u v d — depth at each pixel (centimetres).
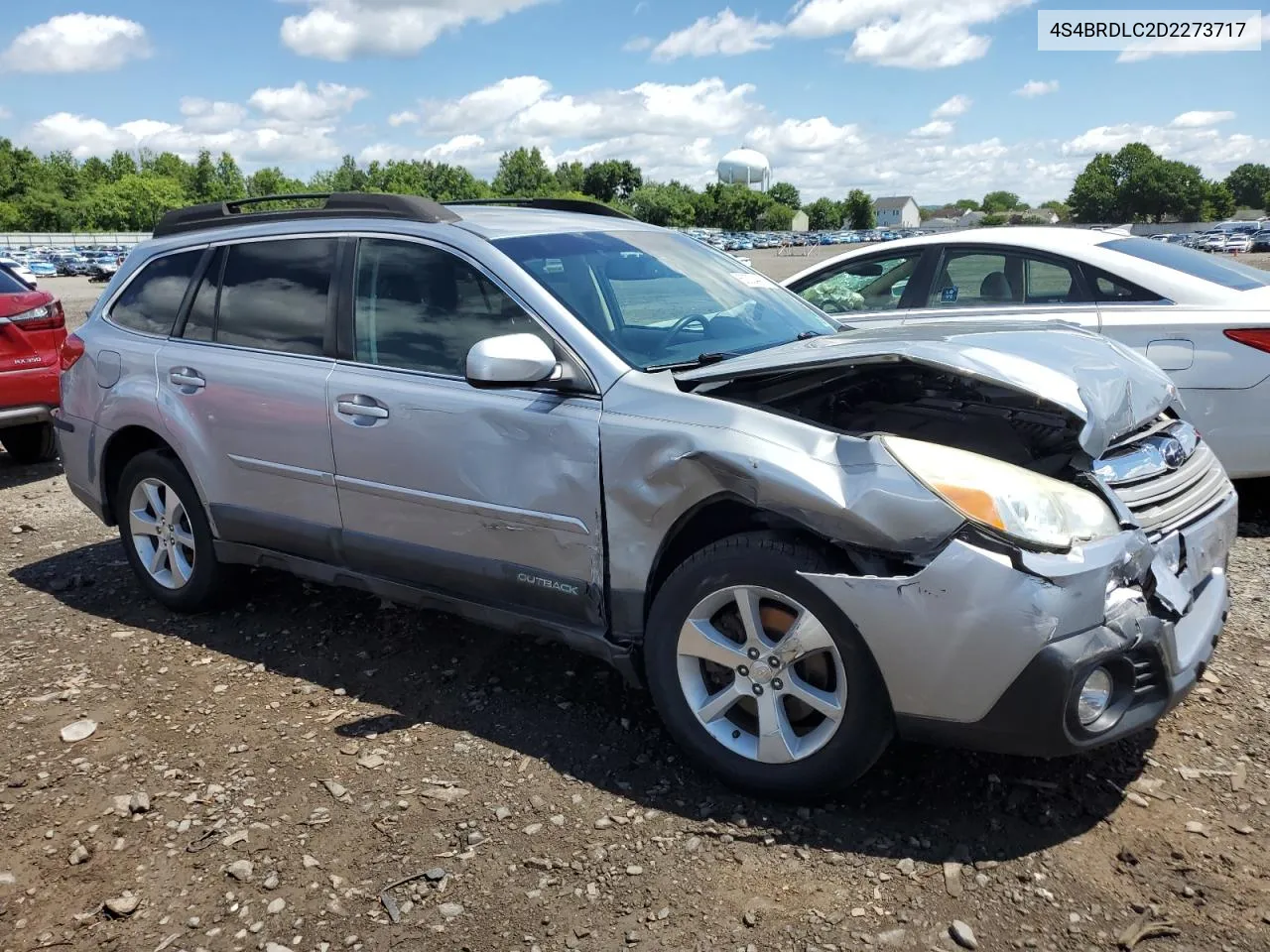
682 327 354
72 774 317
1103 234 596
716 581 284
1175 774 296
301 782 309
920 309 614
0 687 382
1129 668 258
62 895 260
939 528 251
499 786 303
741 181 16312
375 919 247
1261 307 511
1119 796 285
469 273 349
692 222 13062
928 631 253
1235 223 9188
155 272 455
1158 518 288
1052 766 301
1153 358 526
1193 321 519
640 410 301
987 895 246
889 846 267
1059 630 244
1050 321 365
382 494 358
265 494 398
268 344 399
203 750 331
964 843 266
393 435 350
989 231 621
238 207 447
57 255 5875
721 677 298
